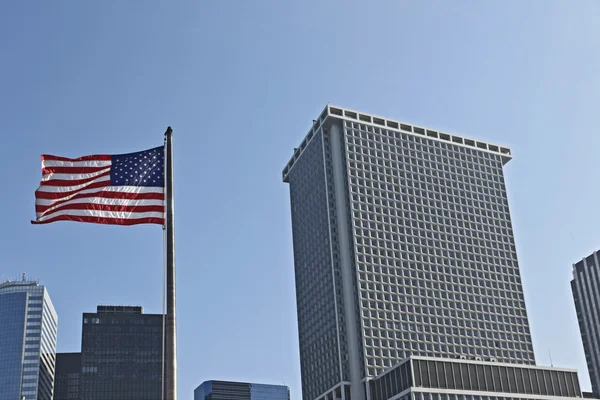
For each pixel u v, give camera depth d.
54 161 54.84
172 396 42.62
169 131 52.72
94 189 53.84
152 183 54.06
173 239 48.78
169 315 45.22
